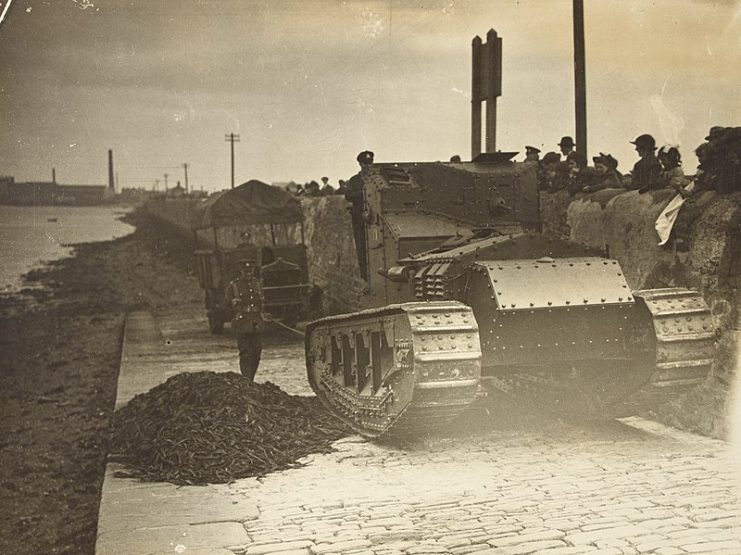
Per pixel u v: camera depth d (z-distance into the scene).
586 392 9.36
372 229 11.20
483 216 10.89
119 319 21.20
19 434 11.84
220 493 7.18
